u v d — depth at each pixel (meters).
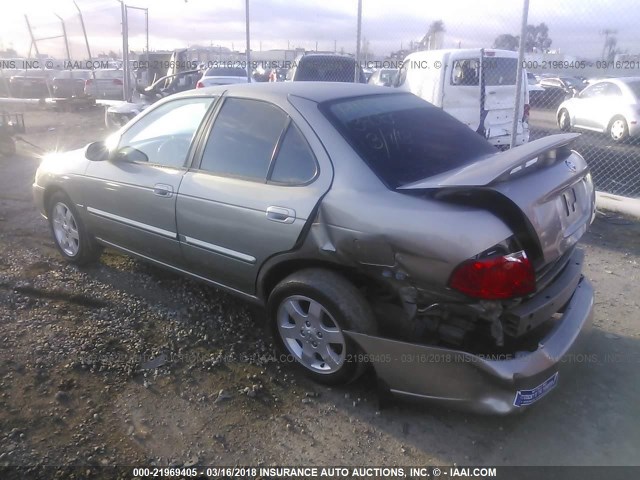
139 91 13.95
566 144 3.10
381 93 3.76
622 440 2.84
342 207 2.89
